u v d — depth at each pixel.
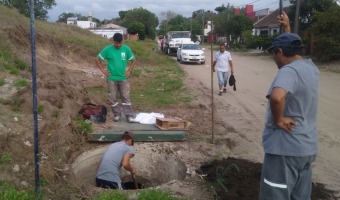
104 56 8.32
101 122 8.33
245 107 11.66
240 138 8.34
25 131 6.32
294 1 31.16
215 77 18.91
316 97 3.62
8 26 15.04
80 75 15.20
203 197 5.29
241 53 42.00
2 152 5.56
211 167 6.34
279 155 3.53
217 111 10.98
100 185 5.89
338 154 7.39
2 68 10.17
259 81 17.72
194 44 27.66
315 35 27.27
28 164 5.56
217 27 51.53
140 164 7.46
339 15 25.62
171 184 5.68
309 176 3.74
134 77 17.41
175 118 8.74
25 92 7.94
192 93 13.81
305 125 3.55
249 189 5.44
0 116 6.67
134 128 8.01
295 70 3.51
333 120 9.97
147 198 4.93
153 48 38.50
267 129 3.68
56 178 5.47
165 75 19.08
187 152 7.21
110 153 6.09
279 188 3.57
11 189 4.77
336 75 20.30
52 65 14.10
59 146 6.48
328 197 5.48
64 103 8.26
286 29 4.55
